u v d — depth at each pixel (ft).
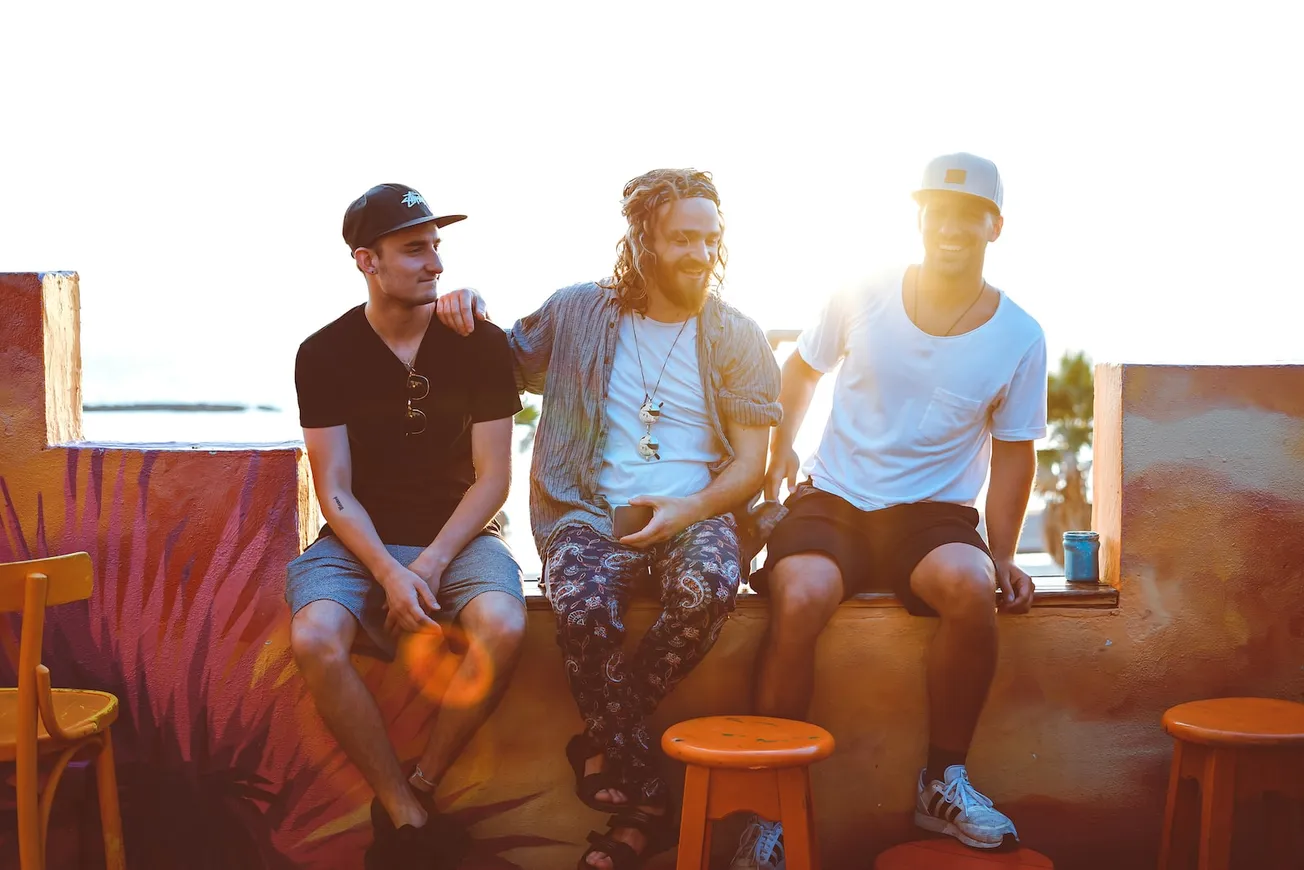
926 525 8.39
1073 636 8.97
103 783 7.59
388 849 7.49
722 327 8.51
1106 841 9.06
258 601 8.52
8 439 8.52
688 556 7.88
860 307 8.80
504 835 8.64
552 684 8.59
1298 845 8.70
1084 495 53.88
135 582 8.55
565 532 8.27
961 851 7.94
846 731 8.79
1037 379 8.61
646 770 7.49
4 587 6.68
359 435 8.05
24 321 8.45
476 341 8.09
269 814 8.59
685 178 8.25
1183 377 8.96
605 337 8.49
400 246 7.74
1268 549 9.08
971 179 8.25
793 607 7.98
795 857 6.95
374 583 7.90
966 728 8.37
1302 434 9.04
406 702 8.45
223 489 8.49
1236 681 9.11
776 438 9.21
